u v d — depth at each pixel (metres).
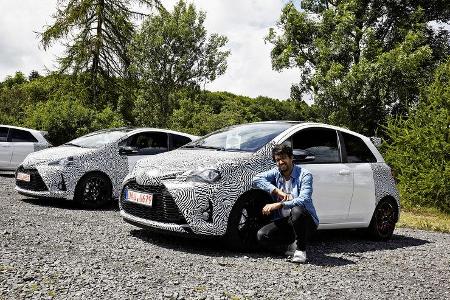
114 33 25.50
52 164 8.12
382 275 4.87
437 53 27.34
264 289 3.96
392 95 23.41
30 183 8.26
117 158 8.59
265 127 6.45
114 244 5.27
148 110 21.44
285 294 3.87
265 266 4.82
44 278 3.72
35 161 8.29
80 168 8.19
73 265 4.19
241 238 5.42
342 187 6.46
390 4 26.70
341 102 23.33
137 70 21.19
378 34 27.38
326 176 6.28
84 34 25.14
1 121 21.59
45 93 26.31
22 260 4.20
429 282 4.73
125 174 8.62
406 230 8.77
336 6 26.61
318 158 6.36
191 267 4.53
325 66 24.02
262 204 5.55
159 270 4.30
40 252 4.57
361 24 26.61
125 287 3.68
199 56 21.06
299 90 27.08
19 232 5.45
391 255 6.00
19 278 3.66
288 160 5.22
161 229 5.37
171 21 20.58
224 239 5.35
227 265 4.75
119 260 4.55
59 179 8.04
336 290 4.12
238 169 5.45
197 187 5.21
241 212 5.40
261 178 5.27
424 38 24.48
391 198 7.20
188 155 5.88
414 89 23.58
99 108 25.31
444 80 14.94
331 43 24.39
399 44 23.38
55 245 4.95
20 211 7.16
